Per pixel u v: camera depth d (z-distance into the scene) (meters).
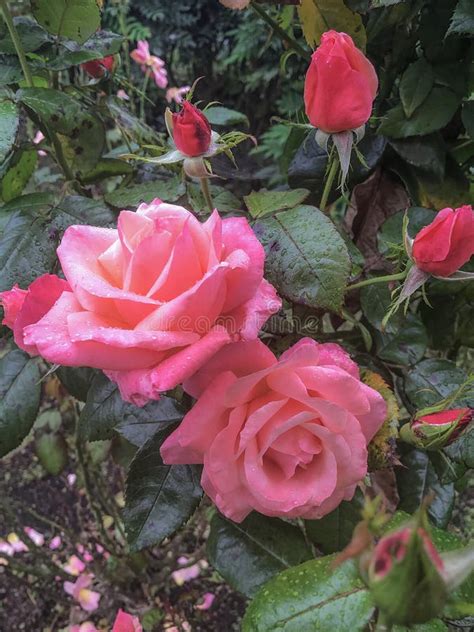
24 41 0.34
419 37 0.35
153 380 0.19
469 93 0.37
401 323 0.34
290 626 0.23
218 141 0.26
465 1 0.30
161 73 0.77
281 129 1.03
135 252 0.19
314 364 0.21
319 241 0.27
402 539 0.14
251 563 0.31
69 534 0.64
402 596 0.14
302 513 0.23
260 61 1.07
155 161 0.26
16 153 0.38
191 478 0.30
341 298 0.27
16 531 0.61
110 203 0.32
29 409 0.34
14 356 0.35
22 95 0.32
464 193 0.39
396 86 0.41
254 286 0.21
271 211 0.29
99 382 0.34
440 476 0.33
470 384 0.30
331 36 0.25
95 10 0.32
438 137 0.37
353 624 0.23
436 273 0.26
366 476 0.25
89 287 0.20
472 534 0.61
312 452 0.21
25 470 0.80
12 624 0.66
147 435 0.33
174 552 0.64
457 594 0.22
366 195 0.39
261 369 0.22
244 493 0.23
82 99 0.39
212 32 1.17
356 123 0.26
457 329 0.42
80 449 0.59
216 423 0.22
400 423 0.34
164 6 1.15
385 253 0.34
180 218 0.20
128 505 0.30
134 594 0.64
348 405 0.21
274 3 0.35
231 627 0.63
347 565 0.24
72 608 0.64
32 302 0.22
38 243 0.31
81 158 0.37
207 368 0.22
